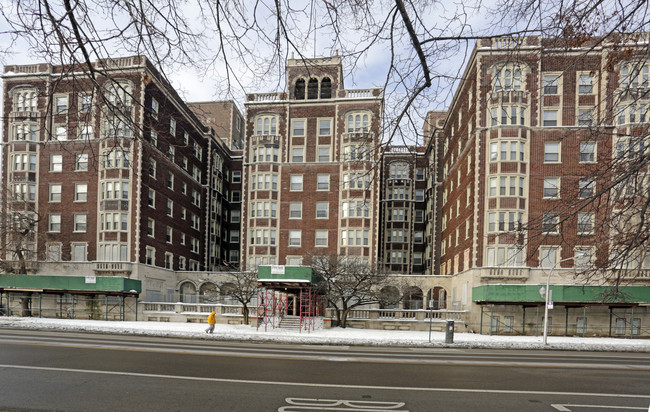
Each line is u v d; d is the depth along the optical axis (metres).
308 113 49.75
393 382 12.14
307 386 11.23
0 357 15.21
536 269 34.88
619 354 22.75
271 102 50.19
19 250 38.81
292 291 37.81
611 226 5.77
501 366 16.12
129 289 37.81
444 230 52.81
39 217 39.53
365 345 24.31
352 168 46.16
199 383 11.28
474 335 32.97
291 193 49.09
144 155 40.47
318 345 23.73
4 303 40.81
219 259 61.28
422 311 37.25
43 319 35.88
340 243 47.19
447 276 44.12
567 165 35.62
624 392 11.57
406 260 59.44
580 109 35.75
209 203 56.03
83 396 9.73
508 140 35.91
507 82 36.03
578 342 27.89
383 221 60.31
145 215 41.31
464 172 41.78
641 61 4.75
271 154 49.38
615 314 34.81
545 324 25.89
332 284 37.41
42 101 28.09
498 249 35.53
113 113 5.20
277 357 16.91
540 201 35.75
